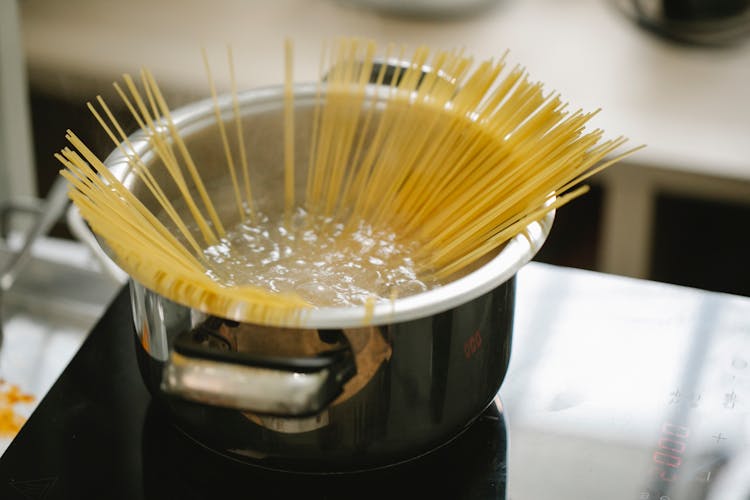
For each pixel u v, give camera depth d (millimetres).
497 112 707
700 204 1487
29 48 1542
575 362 729
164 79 1514
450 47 1571
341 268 718
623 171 1436
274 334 541
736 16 1593
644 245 1529
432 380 582
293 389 515
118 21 1613
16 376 917
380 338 547
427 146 759
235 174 771
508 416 686
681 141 1402
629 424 679
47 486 634
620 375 717
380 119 759
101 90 1545
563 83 1498
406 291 685
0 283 983
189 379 521
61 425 679
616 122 1429
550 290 797
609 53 1564
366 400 571
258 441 591
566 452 659
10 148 1201
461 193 734
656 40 1593
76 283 1023
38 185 1675
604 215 1518
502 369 642
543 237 604
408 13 1642
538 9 1670
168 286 539
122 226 583
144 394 708
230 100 741
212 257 727
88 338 751
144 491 632
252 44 1566
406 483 635
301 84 754
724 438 667
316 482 635
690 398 699
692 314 773
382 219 772
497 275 563
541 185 642
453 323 569
